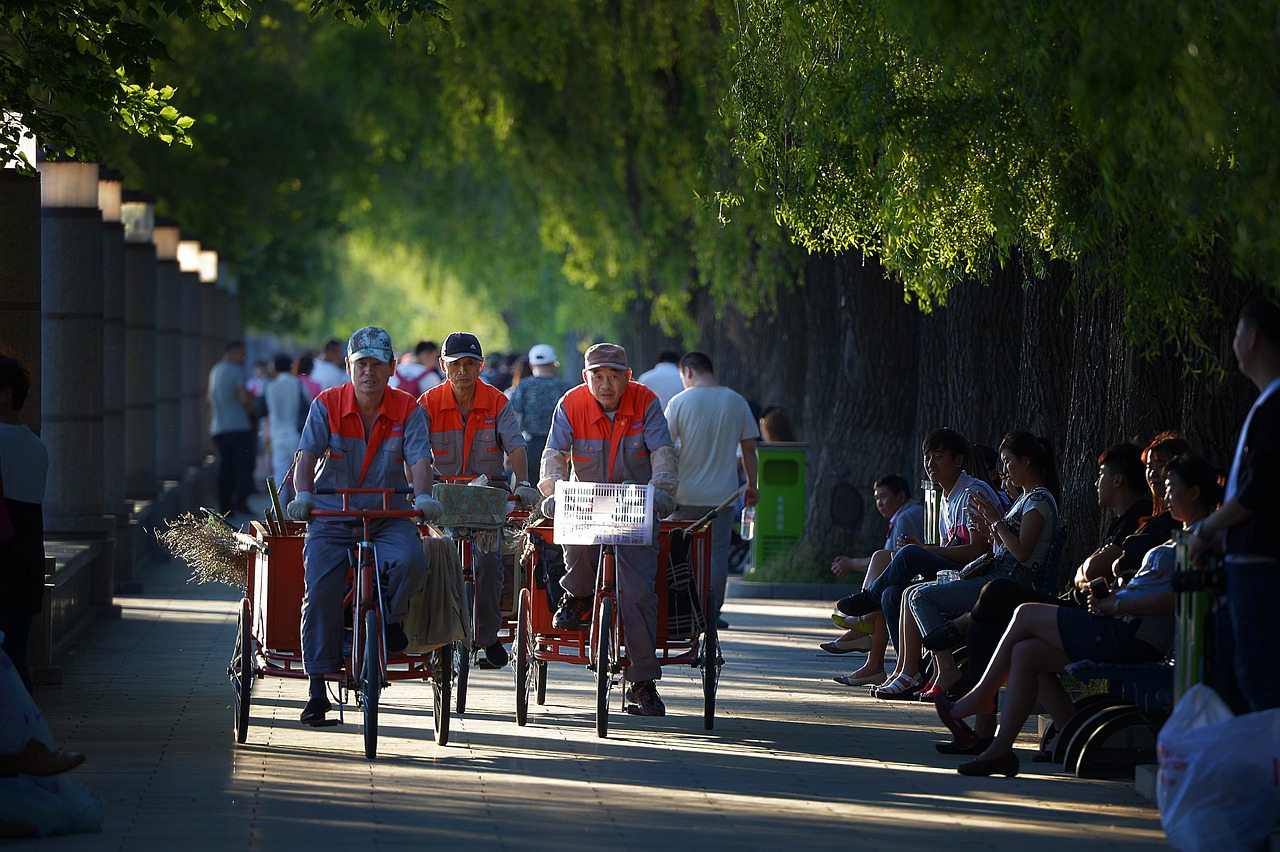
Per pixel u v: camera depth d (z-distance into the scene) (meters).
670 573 33.69
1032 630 29.38
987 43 25.16
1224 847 22.52
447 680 31.36
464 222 123.50
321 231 140.62
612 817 25.58
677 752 31.52
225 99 115.38
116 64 41.25
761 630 52.53
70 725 33.66
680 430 45.41
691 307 90.12
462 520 33.38
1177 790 22.89
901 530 43.28
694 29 71.06
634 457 33.94
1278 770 22.48
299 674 30.62
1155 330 32.44
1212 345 34.47
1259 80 22.38
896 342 63.38
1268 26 22.30
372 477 30.59
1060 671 29.20
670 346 95.31
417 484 30.23
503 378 80.69
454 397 35.31
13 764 24.03
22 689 24.69
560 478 33.69
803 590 62.41
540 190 89.50
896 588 38.28
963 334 49.12
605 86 80.75
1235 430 34.75
